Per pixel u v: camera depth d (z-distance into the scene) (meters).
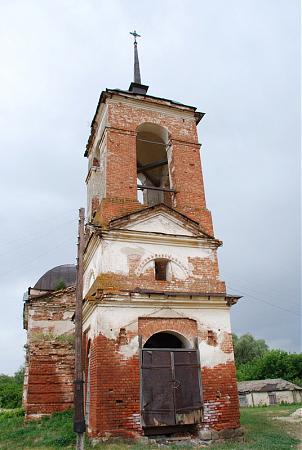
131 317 12.65
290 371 53.09
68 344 19.78
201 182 16.73
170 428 12.12
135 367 12.10
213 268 14.73
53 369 19.12
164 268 14.45
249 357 65.12
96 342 12.05
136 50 21.06
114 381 11.73
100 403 11.36
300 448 11.25
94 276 14.45
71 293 20.73
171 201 17.47
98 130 18.31
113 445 10.78
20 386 48.00
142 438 11.38
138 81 19.89
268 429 14.77
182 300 13.45
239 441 12.09
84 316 14.74
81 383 10.57
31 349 19.34
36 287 23.69
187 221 15.02
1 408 40.94
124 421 11.41
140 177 20.44
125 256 13.57
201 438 11.95
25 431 14.58
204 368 12.95
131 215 14.22
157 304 13.11
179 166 16.64
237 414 12.76
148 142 18.94
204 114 18.45
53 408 18.30
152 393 11.99
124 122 16.58
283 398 44.66
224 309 14.05
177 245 14.55
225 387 12.95
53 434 13.19
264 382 47.78
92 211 17.47
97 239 14.10
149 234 14.12
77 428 10.09
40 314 20.14
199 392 12.62
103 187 15.73
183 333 13.13
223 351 13.43
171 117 17.70
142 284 13.41
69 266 25.62
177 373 12.54
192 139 17.59
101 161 16.86
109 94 16.69
